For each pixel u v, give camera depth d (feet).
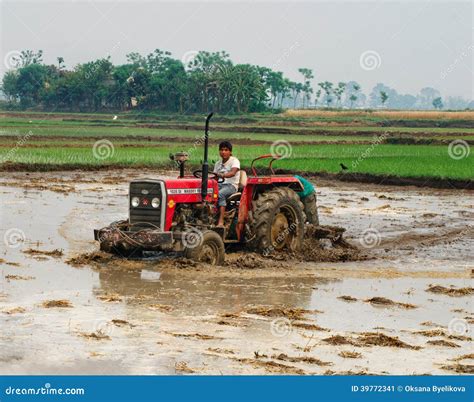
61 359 24.40
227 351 26.17
